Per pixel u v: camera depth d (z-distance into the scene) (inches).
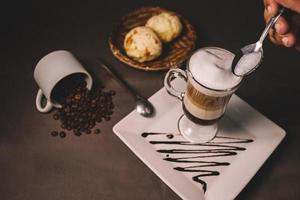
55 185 24.3
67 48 30.4
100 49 30.4
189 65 23.1
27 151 25.5
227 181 24.1
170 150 25.8
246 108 27.1
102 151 25.7
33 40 30.8
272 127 26.3
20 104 27.4
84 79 28.2
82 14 32.6
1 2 33.3
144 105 26.9
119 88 28.3
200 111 24.3
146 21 31.1
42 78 26.0
